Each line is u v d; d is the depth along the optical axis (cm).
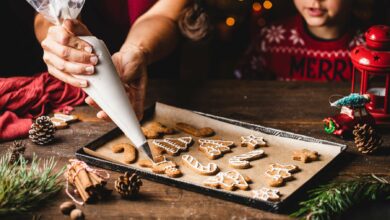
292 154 134
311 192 122
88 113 156
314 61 206
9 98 152
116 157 134
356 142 137
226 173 126
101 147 138
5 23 192
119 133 142
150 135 142
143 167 130
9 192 115
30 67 198
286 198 117
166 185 125
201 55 217
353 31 204
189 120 149
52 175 129
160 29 169
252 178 125
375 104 150
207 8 248
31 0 134
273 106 161
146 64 154
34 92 155
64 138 144
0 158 135
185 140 140
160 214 116
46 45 134
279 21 212
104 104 129
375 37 143
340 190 118
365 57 144
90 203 119
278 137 140
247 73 214
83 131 148
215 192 120
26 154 137
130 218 115
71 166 124
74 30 132
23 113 154
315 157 131
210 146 137
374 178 124
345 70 204
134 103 147
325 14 189
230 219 115
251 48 214
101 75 128
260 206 116
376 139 135
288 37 209
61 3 133
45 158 136
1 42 194
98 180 121
